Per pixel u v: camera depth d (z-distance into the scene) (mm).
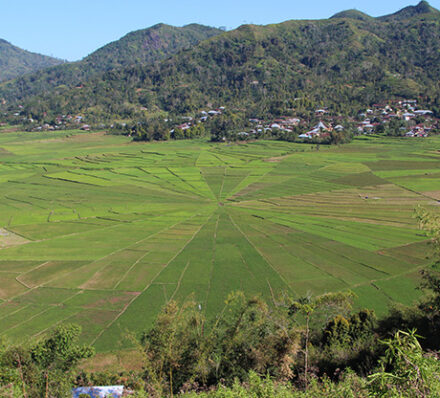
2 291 54562
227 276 57438
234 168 154250
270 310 34656
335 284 53562
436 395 9703
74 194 117688
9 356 24594
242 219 91375
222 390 17484
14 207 104000
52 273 60562
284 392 16531
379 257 63344
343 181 126938
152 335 25844
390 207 96375
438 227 28312
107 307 49000
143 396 21250
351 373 16094
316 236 76188
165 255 67438
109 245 73750
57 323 45188
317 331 31562
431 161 150500
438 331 28750
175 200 111562
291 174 140625
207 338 26828
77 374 27844
